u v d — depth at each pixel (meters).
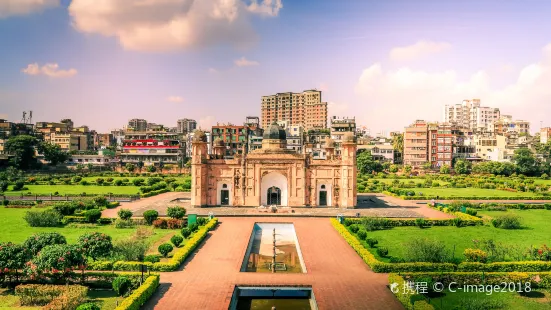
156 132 159.88
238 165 65.56
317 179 65.94
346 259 36.03
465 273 30.19
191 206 65.19
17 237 42.94
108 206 63.84
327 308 25.30
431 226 51.69
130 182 105.81
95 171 135.25
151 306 25.42
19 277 29.69
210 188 65.81
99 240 31.72
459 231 48.50
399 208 65.69
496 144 154.25
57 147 138.12
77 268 29.92
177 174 124.56
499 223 50.75
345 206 64.88
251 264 36.75
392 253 37.78
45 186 97.62
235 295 28.61
